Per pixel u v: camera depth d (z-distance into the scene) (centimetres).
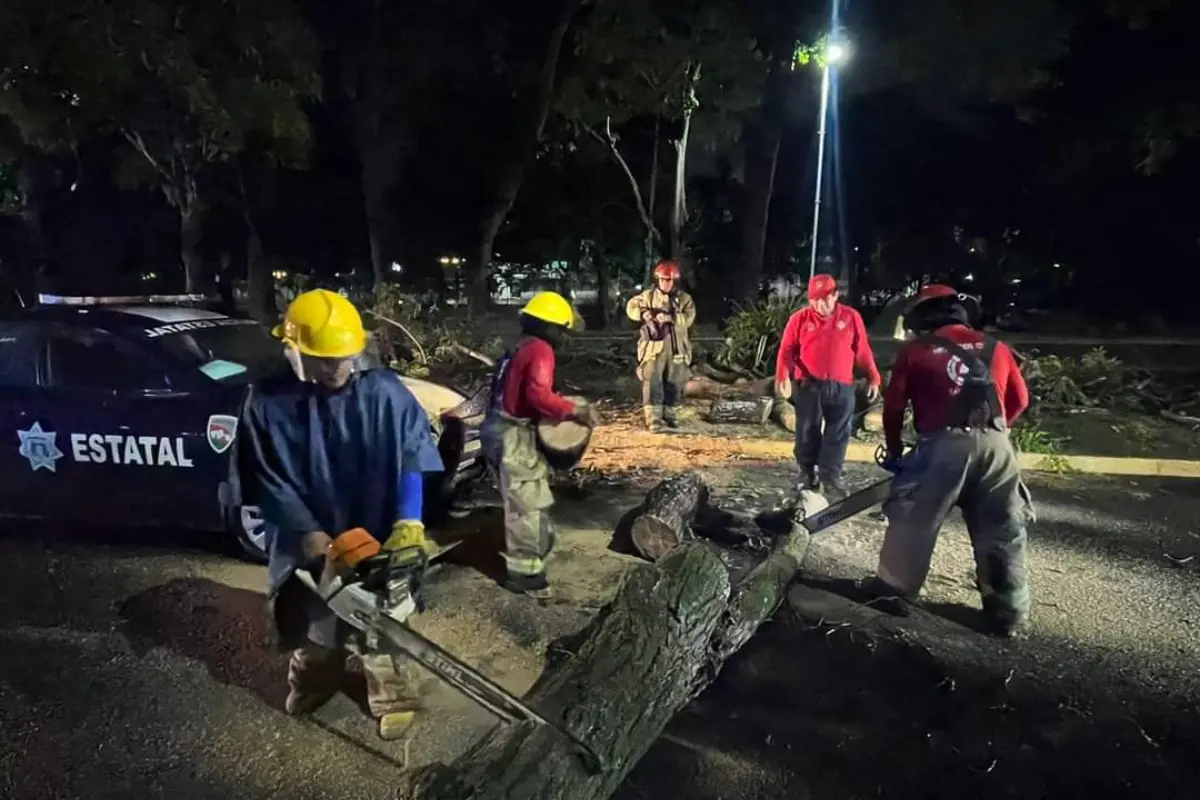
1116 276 2336
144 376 587
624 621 400
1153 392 1205
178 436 565
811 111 2075
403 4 1800
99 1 1176
